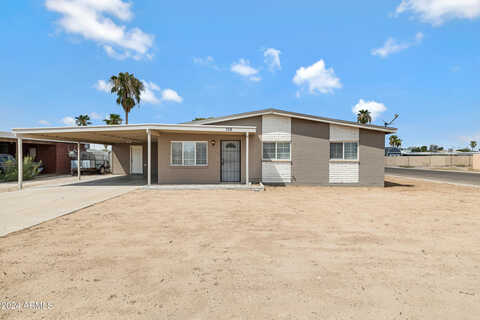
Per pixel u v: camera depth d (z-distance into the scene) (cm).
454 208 714
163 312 225
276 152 1268
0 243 396
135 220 545
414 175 2189
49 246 385
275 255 361
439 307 237
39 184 1224
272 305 238
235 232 466
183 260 339
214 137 1206
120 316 219
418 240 431
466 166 3866
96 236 434
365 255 364
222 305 237
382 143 1308
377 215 618
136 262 331
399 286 276
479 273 310
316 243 412
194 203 747
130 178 1539
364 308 234
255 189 1050
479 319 219
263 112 1241
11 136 1539
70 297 248
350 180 1288
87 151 1939
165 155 1184
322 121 1270
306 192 1045
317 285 277
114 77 2388
